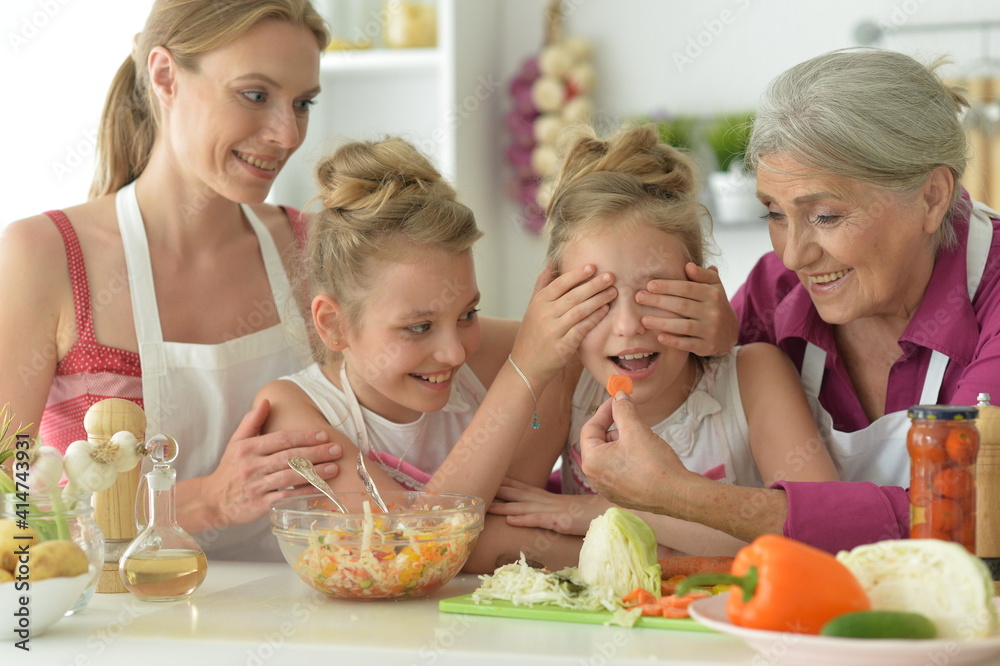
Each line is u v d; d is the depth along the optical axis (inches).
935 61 50.3
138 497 41.4
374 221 49.0
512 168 125.8
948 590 29.3
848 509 39.7
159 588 39.0
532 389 49.7
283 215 68.9
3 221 116.6
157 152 61.6
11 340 57.1
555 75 120.6
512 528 49.1
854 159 43.7
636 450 41.3
